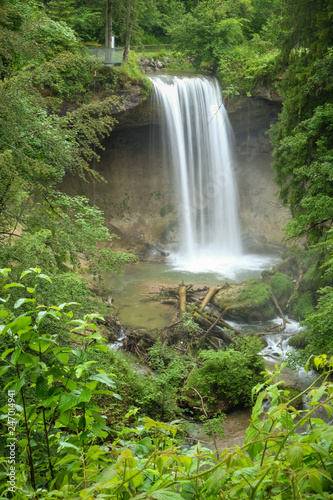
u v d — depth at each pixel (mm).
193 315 18734
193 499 1827
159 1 45250
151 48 41781
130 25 29469
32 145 11664
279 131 19562
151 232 32719
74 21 31625
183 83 29250
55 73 11320
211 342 17281
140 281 25234
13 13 12977
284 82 18672
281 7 17391
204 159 31406
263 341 17781
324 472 1605
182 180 31469
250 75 28297
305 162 17188
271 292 21078
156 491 1641
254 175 33656
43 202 11055
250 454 1909
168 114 28719
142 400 11164
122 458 1861
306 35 17156
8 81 9961
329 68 16125
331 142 16219
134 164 32188
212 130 30875
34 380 2180
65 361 2197
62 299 7668
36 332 2215
